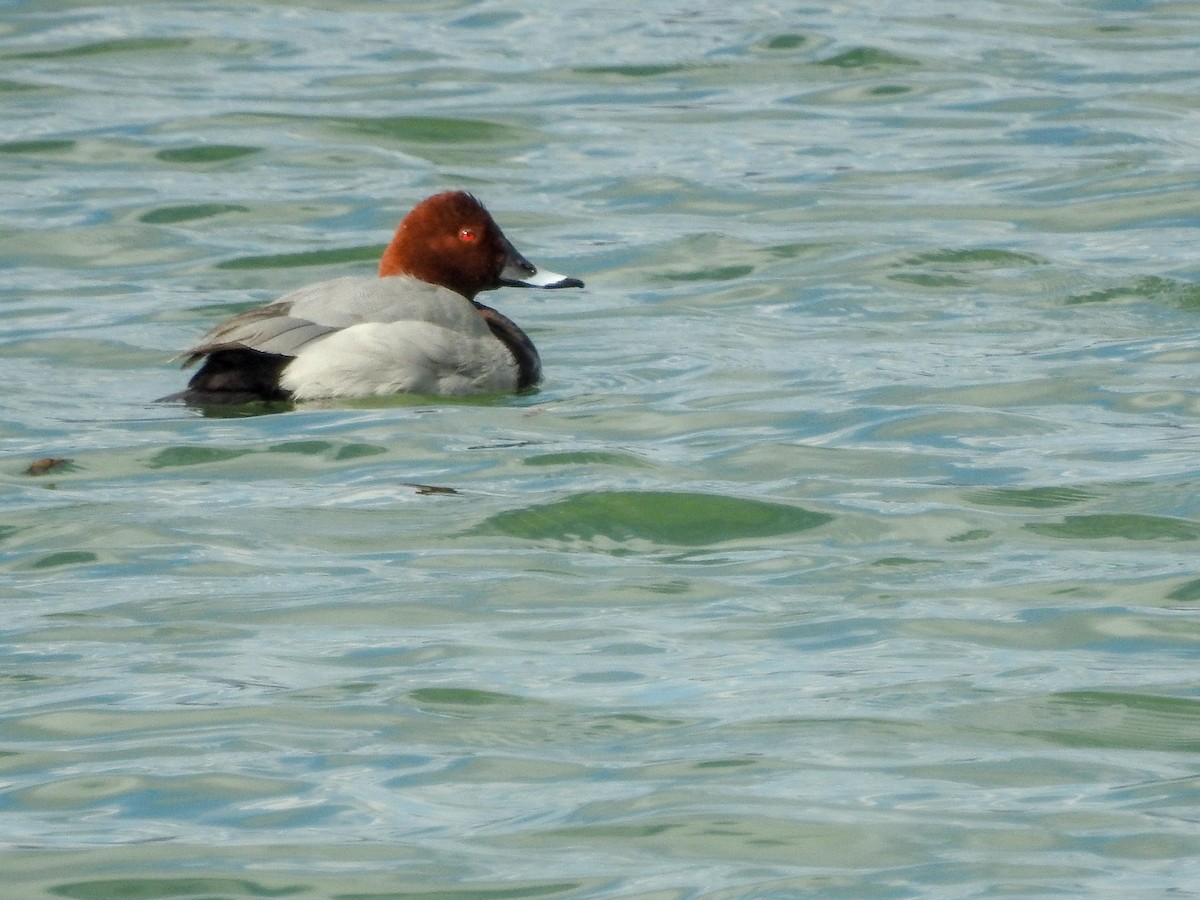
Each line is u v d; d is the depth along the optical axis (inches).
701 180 800.3
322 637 381.1
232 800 311.3
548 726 339.0
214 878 286.2
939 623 386.6
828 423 526.0
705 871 286.8
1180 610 390.0
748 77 938.7
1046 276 679.1
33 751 330.0
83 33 992.9
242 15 1034.1
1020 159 822.5
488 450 502.0
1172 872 284.7
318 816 305.4
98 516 451.2
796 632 382.9
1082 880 282.7
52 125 859.4
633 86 928.3
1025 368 575.8
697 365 591.2
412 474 483.8
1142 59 960.3
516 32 1011.9
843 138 855.1
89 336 624.1
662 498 455.2
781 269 697.6
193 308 659.4
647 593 404.8
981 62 958.4
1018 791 312.0
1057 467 481.7
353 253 723.4
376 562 422.3
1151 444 499.2
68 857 292.7
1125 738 332.5
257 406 545.0
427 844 296.0
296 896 280.8
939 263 697.0
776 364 589.3
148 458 495.2
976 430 516.7
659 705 347.9
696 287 684.7
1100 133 851.4
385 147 843.4
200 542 434.9
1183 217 742.5
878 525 443.2
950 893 279.3
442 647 375.2
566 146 845.8
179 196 778.2
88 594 405.1
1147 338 608.1
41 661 369.7
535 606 398.0
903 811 305.7
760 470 486.0
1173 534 433.7
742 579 413.4
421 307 564.4
